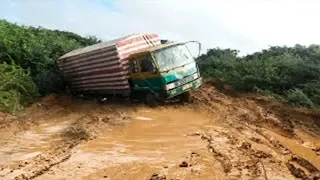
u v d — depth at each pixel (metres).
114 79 15.29
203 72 18.09
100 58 15.62
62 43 22.38
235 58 18.91
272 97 13.69
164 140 10.08
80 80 17.55
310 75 14.22
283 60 15.47
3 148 10.05
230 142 9.41
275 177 7.14
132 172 7.85
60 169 8.26
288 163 7.93
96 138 10.63
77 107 15.67
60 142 10.55
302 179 7.08
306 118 11.66
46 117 13.93
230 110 12.78
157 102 14.38
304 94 12.98
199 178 7.28
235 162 7.98
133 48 15.16
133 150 9.38
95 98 17.28
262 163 7.88
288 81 14.39
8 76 16.41
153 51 14.00
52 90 18.38
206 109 13.15
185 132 10.73
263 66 15.41
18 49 19.62
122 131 11.25
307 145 9.70
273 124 11.19
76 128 11.69
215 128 10.91
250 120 11.57
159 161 8.45
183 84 14.05
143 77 14.35
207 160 8.23
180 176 7.42
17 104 14.71
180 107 13.78
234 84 15.30
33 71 19.16
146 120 12.34
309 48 17.08
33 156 9.34
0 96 14.78
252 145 9.14
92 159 8.84
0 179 7.77
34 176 7.88
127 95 15.03
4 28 21.91
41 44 20.73
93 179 7.58
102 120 12.52
